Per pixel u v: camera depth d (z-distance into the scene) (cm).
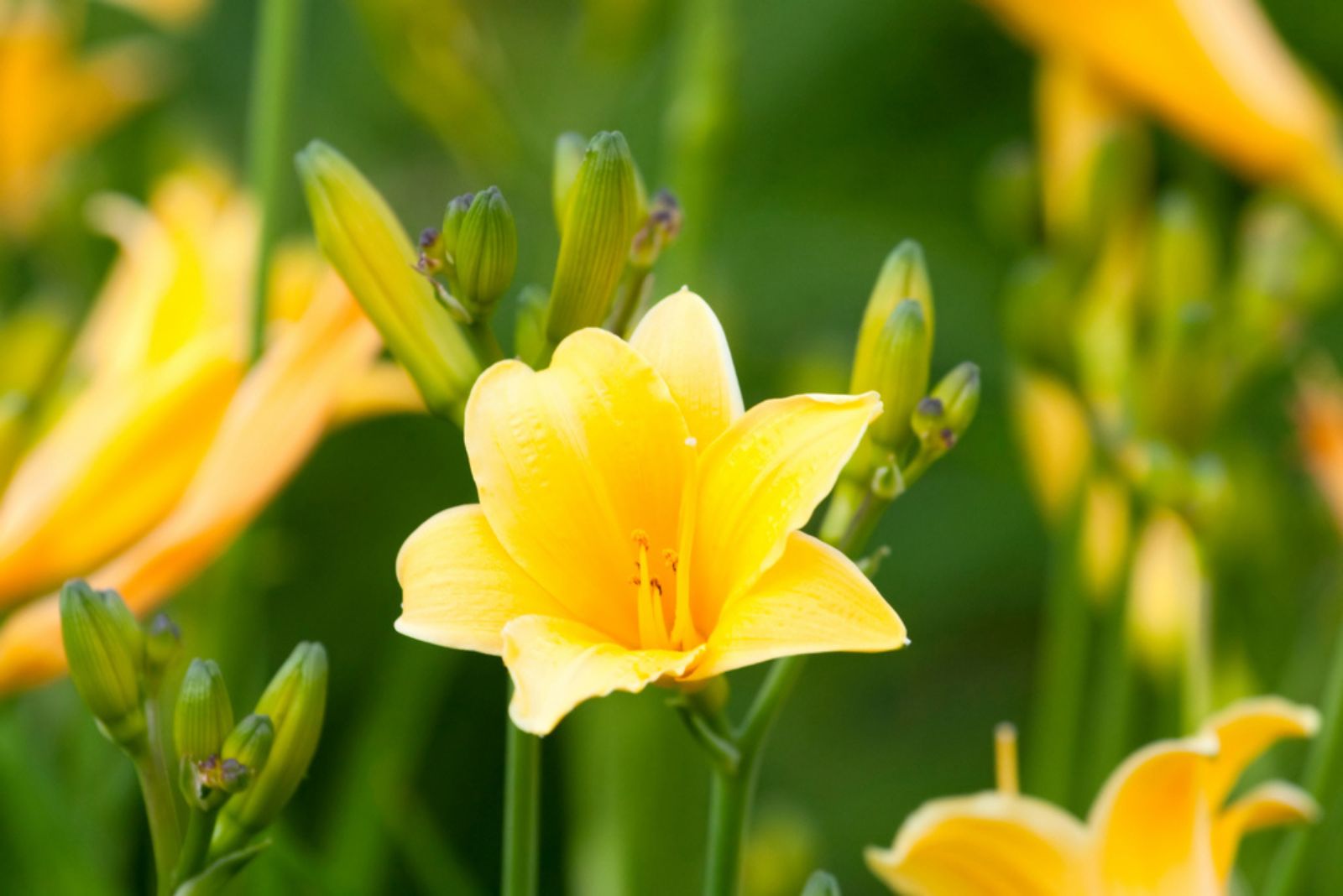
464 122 143
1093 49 122
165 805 102
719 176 125
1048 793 117
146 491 111
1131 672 118
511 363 100
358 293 103
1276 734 104
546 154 147
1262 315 120
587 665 97
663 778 122
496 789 143
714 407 100
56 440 111
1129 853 104
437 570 99
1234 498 122
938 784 161
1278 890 110
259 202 112
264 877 110
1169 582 122
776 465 99
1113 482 119
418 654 116
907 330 102
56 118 142
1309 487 131
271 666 155
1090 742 124
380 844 116
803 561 98
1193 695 117
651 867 122
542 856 153
